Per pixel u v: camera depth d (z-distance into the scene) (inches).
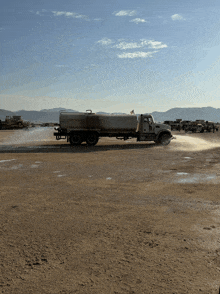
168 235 168.4
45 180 345.7
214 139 1274.6
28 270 126.5
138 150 740.0
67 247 151.5
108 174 388.5
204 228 180.7
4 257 140.0
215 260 134.6
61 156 602.5
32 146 858.1
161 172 404.5
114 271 124.7
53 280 117.5
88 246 152.7
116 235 168.9
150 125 896.3
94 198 260.2
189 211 219.5
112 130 879.1
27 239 163.2
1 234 171.3
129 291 108.7
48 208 227.9
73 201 249.6
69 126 863.1
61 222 193.6
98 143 989.2
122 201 249.8
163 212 217.0
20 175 379.9
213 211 219.3
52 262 134.0
